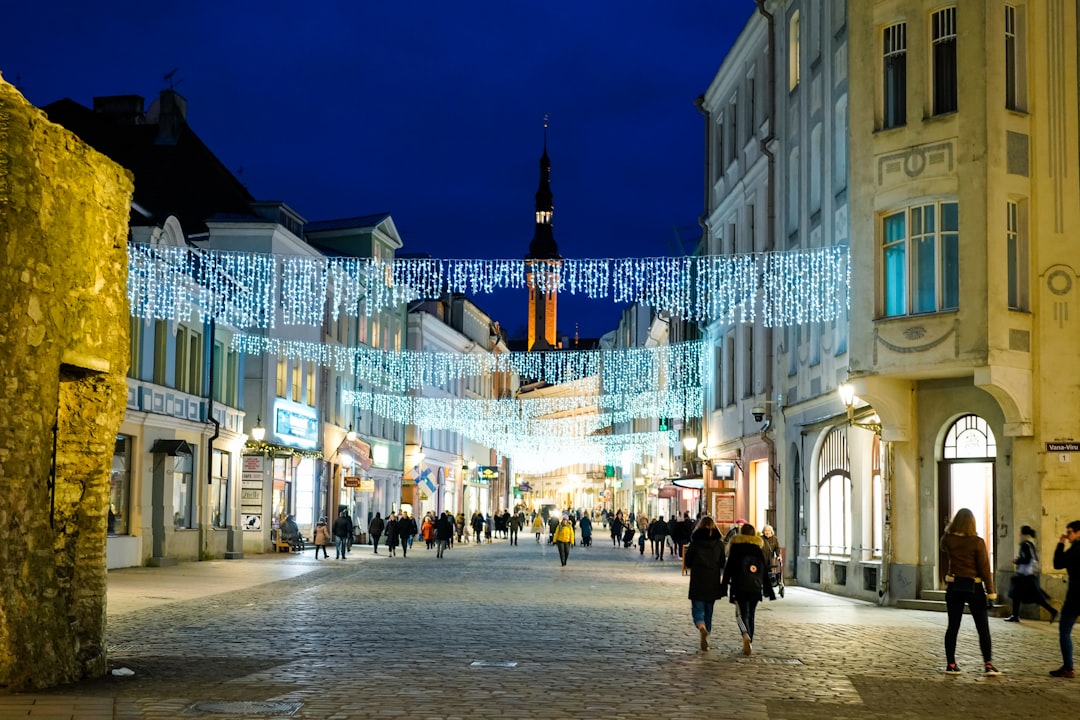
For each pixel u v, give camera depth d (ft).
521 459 395.75
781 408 120.06
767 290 125.80
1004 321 80.33
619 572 127.85
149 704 37.32
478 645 55.21
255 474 152.87
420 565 135.23
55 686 40.16
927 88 84.58
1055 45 83.82
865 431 95.66
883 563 87.92
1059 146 83.20
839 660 52.90
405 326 241.76
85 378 44.73
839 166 101.91
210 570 111.45
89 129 179.93
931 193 83.35
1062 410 80.79
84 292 43.68
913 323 83.41
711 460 160.15
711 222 160.35
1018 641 63.62
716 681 45.06
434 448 266.77
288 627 62.18
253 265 148.05
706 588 54.90
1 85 40.75
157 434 116.98
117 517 110.22
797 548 115.65
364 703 38.22
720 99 155.53
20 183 40.14
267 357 157.58
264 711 36.42
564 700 39.60
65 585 43.39
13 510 39.24
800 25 115.03
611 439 304.30
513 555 171.83
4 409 39.17
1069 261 82.33
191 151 181.78
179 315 120.06
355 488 190.29
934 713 39.32
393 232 218.59
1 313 39.19
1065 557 50.11
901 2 86.07
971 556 49.73
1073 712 40.16
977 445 84.58
